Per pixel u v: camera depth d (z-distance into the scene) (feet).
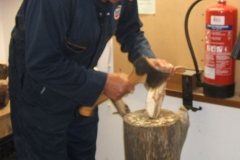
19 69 4.34
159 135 3.79
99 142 6.62
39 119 4.42
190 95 4.99
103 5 3.92
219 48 4.53
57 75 3.70
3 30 7.23
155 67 3.77
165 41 5.30
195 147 5.42
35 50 3.59
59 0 3.53
